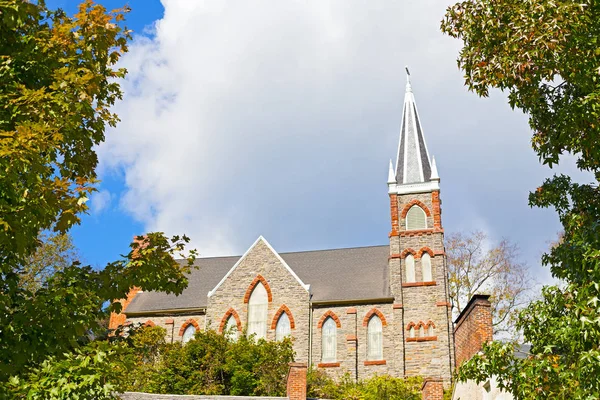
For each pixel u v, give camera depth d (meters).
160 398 29.22
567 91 15.12
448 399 38.44
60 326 12.25
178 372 39.91
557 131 15.09
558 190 16.06
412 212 52.03
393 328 48.12
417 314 48.47
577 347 12.97
